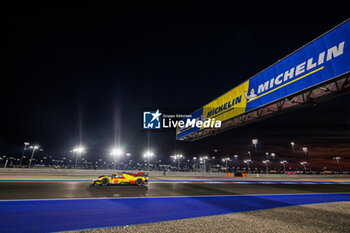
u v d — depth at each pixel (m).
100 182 13.23
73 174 25.62
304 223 5.36
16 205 7.12
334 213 6.59
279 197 10.71
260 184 18.97
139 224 5.13
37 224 5.12
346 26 7.55
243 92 13.00
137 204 7.82
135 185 14.45
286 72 9.86
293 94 9.35
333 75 7.69
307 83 8.68
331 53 7.91
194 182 18.97
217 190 13.13
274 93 10.41
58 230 4.71
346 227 5.07
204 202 8.59
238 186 16.22
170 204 7.98
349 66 7.20
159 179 21.78
